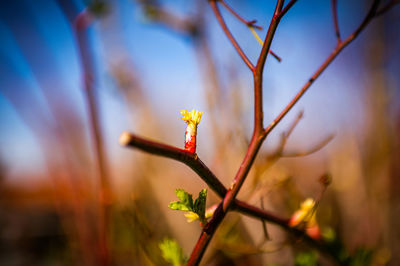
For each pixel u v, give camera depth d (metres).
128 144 0.17
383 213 0.45
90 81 0.32
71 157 0.42
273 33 0.20
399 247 0.46
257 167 0.28
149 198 0.45
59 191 0.44
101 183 0.32
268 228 0.38
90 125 0.32
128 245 0.35
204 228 0.20
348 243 0.42
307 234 0.25
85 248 0.40
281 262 0.37
